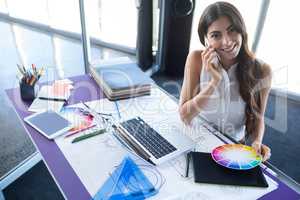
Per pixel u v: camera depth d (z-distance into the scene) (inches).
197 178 32.6
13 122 88.6
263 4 103.9
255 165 33.9
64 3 151.8
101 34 150.5
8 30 160.2
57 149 37.0
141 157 36.0
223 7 43.4
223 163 34.1
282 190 31.8
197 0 108.8
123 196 30.3
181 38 115.9
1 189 64.5
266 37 111.0
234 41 44.2
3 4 171.3
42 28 166.4
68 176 32.7
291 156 81.5
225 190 31.5
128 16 139.9
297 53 109.6
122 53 142.7
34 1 162.7
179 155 36.9
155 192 31.0
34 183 67.5
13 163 72.9
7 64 123.0
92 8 140.5
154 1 117.2
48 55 134.2
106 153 36.6
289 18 105.7
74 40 153.6
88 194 30.4
